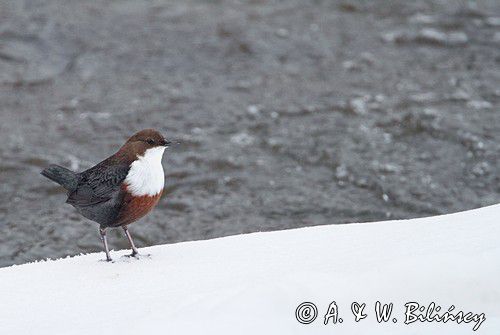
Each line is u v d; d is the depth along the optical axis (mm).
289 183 12414
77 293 5832
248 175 12656
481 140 13508
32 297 5832
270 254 6215
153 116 14734
